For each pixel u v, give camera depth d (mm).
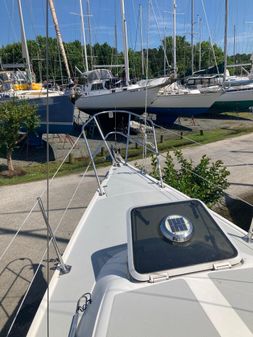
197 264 2801
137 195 5480
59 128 16016
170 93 19984
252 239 3990
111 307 2455
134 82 19625
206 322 2270
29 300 5250
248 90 23156
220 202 8430
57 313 3172
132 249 2996
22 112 12383
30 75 19469
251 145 14727
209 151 14055
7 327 4754
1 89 17922
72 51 41219
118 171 6602
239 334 2172
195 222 3285
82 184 10562
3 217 8477
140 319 2338
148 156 13422
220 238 3072
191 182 7156
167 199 5281
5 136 12180
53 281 3568
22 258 6461
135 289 2617
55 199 9445
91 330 2314
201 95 19031
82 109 19953
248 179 10406
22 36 19156
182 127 21266
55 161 14508
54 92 16625
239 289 2549
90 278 3580
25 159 14977
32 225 7875
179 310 2385
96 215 4910
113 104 18641
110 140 18000
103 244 4156
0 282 5766
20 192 10266
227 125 21297
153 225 3287
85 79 21000
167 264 2816
